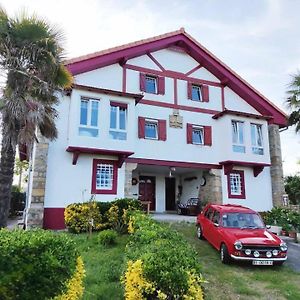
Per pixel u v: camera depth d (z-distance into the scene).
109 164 15.48
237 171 18.75
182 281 3.63
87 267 7.30
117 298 5.42
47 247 3.80
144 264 3.83
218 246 9.27
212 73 19.83
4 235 4.03
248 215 10.13
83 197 14.55
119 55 16.77
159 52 18.45
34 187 13.62
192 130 18.27
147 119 17.20
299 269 8.41
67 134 14.71
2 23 9.70
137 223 8.79
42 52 10.12
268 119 19.41
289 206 18.31
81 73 15.96
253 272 7.90
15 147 9.47
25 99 9.75
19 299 3.38
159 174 21.67
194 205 18.88
